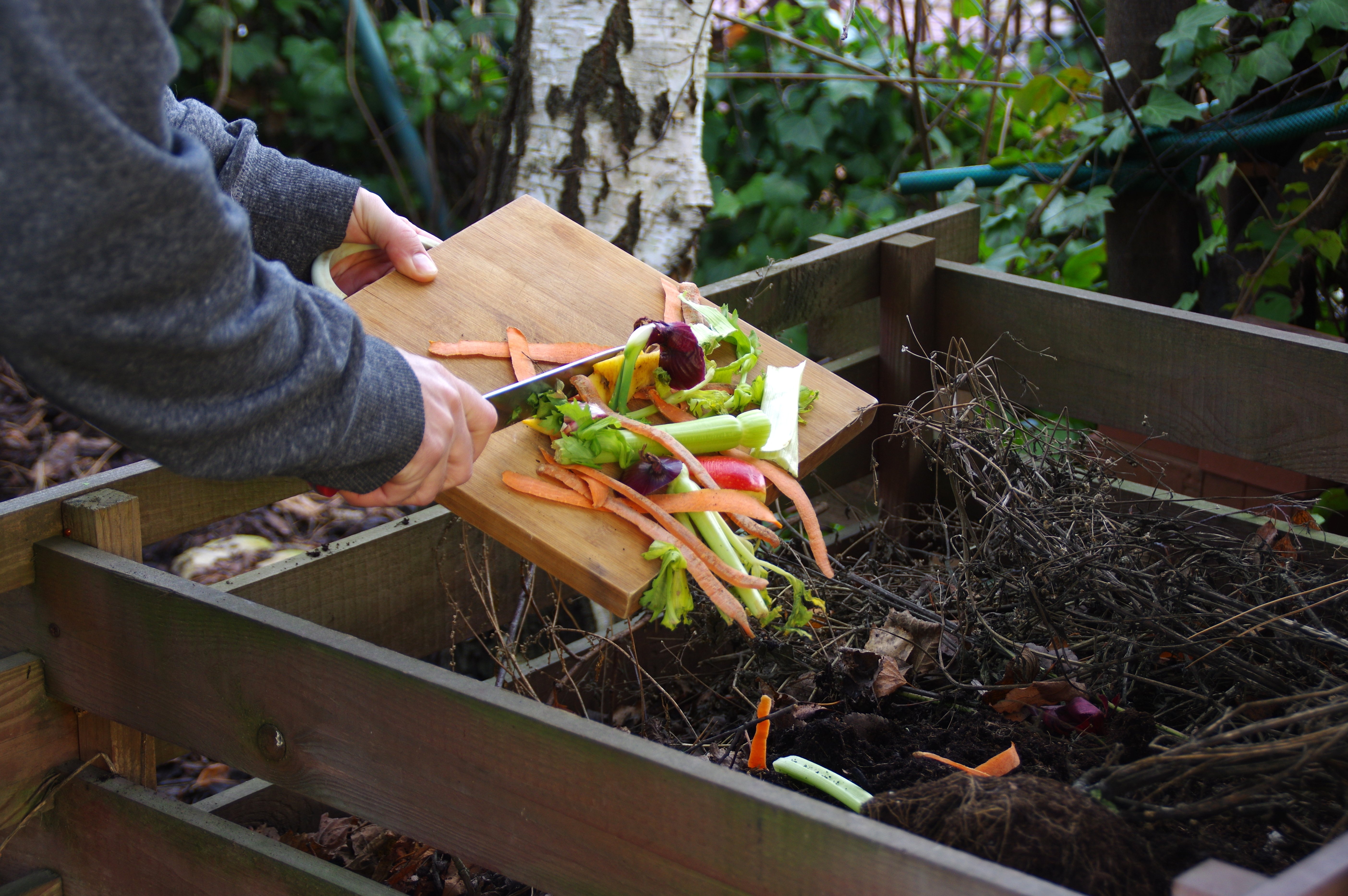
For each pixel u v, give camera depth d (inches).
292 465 38.2
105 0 30.5
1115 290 122.0
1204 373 77.6
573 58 97.2
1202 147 111.0
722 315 62.8
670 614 47.4
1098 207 111.6
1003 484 73.2
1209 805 42.6
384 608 68.5
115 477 57.3
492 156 107.7
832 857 37.2
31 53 29.0
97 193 30.8
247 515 123.0
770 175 171.0
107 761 59.0
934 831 42.0
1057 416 96.0
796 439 56.7
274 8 177.9
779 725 63.2
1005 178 124.6
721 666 76.7
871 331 107.0
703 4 97.6
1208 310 120.8
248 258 36.4
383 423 40.1
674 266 101.5
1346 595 56.4
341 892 50.6
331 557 64.8
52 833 60.4
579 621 101.4
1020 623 67.1
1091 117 131.9
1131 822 43.6
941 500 94.0
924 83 151.1
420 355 56.6
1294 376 73.2
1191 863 42.4
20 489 120.4
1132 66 114.0
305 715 49.3
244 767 52.3
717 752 61.9
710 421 53.3
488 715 43.8
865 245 89.4
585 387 54.7
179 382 35.1
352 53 169.0
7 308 31.6
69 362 33.5
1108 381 83.0
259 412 36.6
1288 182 113.8
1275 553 65.9
